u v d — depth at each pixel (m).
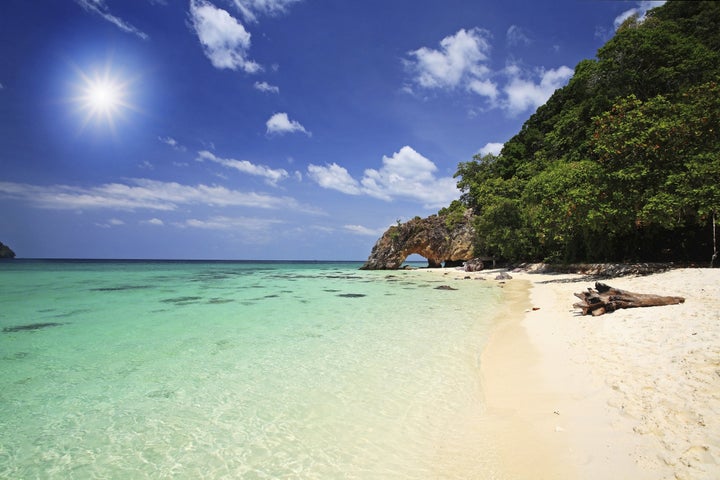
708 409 4.57
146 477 4.55
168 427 5.81
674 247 25.62
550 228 27.16
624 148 21.83
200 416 6.17
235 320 14.66
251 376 8.05
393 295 23.88
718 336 7.12
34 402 6.75
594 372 6.84
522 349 9.44
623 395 5.60
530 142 59.00
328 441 5.32
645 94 35.28
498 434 5.23
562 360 7.99
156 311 16.95
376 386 7.39
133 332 12.43
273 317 15.34
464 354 9.52
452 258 58.97
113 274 47.66
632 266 23.12
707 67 32.03
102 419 6.09
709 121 20.48
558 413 5.53
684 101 25.88
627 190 21.44
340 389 7.25
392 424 5.78
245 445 5.26
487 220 43.50
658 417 4.71
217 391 7.22
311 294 24.64
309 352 9.90
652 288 14.99
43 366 8.77
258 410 6.37
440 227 60.66
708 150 20.12
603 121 24.36
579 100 47.34
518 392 6.66
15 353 9.86
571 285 22.36
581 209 22.00
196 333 12.27
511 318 14.14
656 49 34.75
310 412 6.26
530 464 4.36
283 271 63.69
